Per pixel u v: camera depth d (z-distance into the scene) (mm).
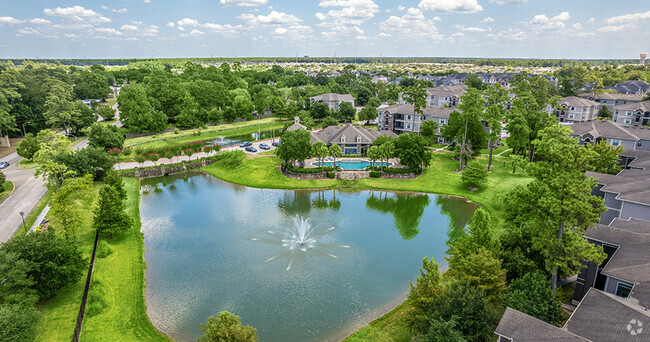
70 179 58406
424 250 59781
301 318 43594
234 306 45625
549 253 38875
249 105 164500
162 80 151000
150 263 55312
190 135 133875
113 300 44969
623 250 38344
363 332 38594
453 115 104375
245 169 99312
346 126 111688
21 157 102500
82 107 131375
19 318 34469
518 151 101250
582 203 35969
